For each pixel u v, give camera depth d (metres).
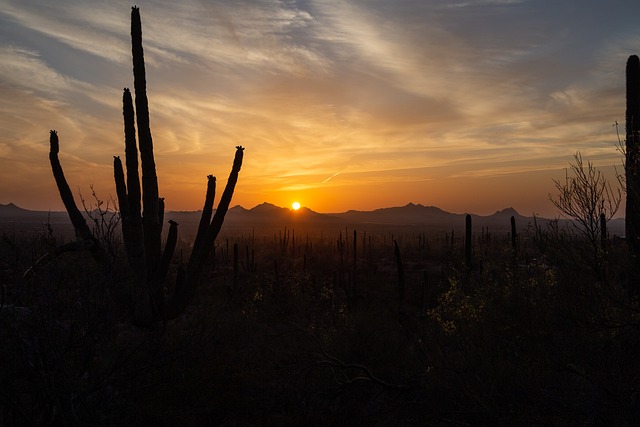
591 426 6.91
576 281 7.64
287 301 22.78
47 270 6.29
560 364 7.56
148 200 9.88
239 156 10.71
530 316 7.96
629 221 7.95
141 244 8.97
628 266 7.47
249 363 11.47
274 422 8.95
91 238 7.38
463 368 8.59
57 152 10.37
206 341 9.71
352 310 14.92
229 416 8.73
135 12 9.80
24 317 6.12
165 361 7.77
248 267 49.03
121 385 6.95
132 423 7.34
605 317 7.33
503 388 7.84
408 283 37.06
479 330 8.70
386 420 8.99
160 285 9.73
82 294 6.41
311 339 12.69
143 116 9.80
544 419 7.26
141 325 8.81
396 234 177.50
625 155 7.82
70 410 6.03
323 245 88.50
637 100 9.18
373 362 12.10
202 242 10.30
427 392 9.23
